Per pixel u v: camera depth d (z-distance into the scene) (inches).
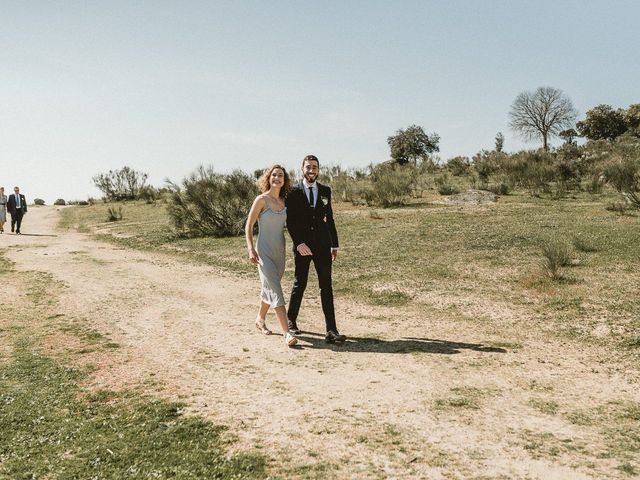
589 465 130.3
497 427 153.1
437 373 199.6
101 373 205.3
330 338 241.4
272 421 158.6
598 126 3161.9
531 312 289.3
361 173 1461.6
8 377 201.6
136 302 340.2
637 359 214.8
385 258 462.0
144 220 1012.5
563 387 186.1
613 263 378.9
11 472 132.3
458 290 346.0
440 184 1138.7
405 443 143.0
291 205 245.0
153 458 137.5
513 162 1189.7
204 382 193.6
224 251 577.3
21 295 364.8
